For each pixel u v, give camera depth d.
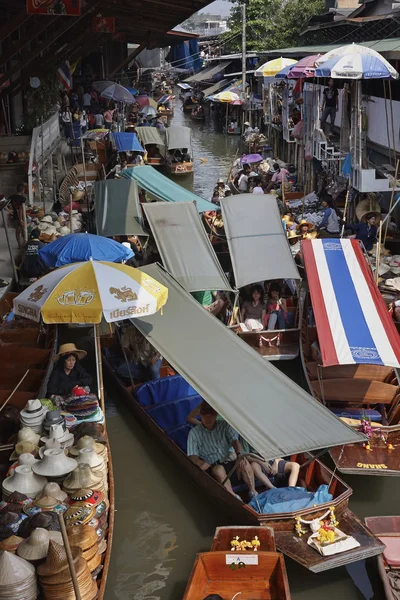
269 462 9.66
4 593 6.38
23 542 6.85
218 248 20.50
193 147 43.19
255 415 9.35
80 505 7.66
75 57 37.34
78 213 21.91
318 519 8.43
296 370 13.64
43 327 13.59
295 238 19.44
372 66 17.36
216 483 9.26
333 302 12.30
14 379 11.52
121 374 12.46
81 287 10.43
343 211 21.56
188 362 10.50
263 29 51.91
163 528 9.36
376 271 14.93
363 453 9.93
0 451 9.17
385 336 11.66
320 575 8.29
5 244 18.41
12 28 17.88
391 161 19.56
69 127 30.34
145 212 16.67
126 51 59.81
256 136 38.53
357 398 11.42
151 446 11.14
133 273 10.96
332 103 22.30
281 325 14.11
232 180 28.50
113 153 30.81
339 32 30.89
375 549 7.98
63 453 8.25
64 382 10.91
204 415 9.72
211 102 56.12
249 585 7.82
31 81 24.64
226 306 15.24
